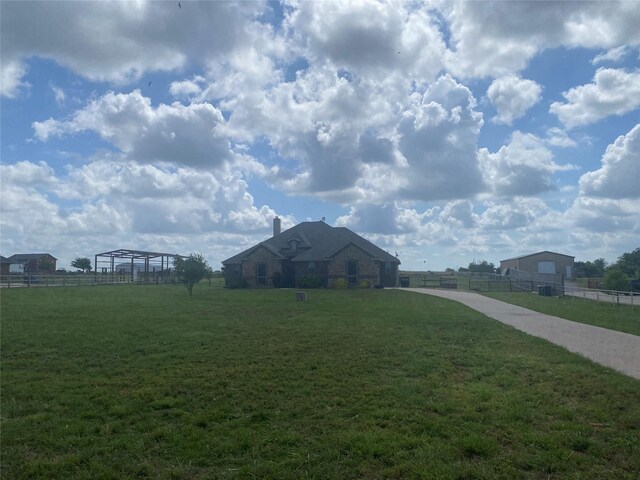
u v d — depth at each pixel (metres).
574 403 8.91
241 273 55.47
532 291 46.38
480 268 100.94
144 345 14.59
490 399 9.14
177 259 39.19
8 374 11.42
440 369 11.52
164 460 6.85
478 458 6.68
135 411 8.83
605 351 13.80
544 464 6.45
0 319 20.09
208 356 13.07
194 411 8.80
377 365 11.94
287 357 12.85
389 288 53.25
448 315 22.91
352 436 7.41
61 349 14.00
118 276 63.84
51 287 48.03
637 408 8.53
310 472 6.38
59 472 6.50
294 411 8.65
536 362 12.20
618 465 6.46
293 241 57.56
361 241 59.66
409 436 7.42
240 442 7.32
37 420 8.41
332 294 40.03
